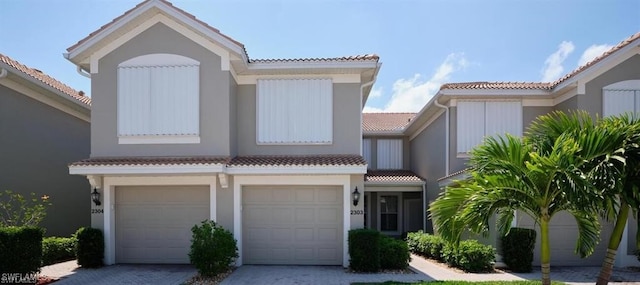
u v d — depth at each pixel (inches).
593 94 589.3
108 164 488.7
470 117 667.4
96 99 531.5
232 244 488.1
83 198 709.9
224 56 522.6
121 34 529.3
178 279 455.2
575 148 268.2
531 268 516.1
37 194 614.5
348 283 435.8
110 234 532.4
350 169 501.0
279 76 569.3
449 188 312.2
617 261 556.4
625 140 275.0
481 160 311.4
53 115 650.8
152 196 546.9
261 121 565.9
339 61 542.6
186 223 542.3
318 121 563.8
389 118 1088.8
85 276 469.7
